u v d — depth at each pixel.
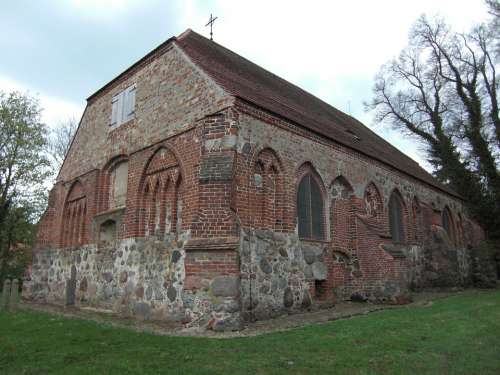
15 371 5.91
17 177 22.69
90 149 16.59
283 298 11.16
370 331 8.39
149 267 11.85
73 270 15.66
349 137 17.41
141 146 13.39
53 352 6.89
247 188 10.66
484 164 26.94
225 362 6.18
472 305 12.82
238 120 10.66
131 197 13.23
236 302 9.02
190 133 11.45
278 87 17.42
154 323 10.45
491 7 25.16
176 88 12.46
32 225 24.47
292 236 11.92
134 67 14.71
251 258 10.45
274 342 7.41
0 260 24.58
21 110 22.77
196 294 9.33
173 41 13.15
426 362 6.24
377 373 5.71
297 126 12.80
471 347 7.16
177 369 5.85
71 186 17.38
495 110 27.38
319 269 12.82
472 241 26.61
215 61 13.84
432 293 17.92
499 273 26.97
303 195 12.98
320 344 7.26
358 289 14.32
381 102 34.22
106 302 13.28
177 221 11.50
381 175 17.08
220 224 9.68
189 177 11.12
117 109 15.41
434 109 31.64
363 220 14.65
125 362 6.19
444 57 30.53
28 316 11.52
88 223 15.36
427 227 20.66
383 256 14.02
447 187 26.34
